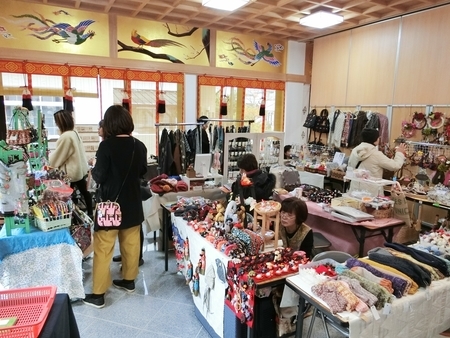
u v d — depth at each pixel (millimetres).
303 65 7148
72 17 4977
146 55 5574
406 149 4699
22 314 1282
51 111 5055
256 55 6617
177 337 2268
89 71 5160
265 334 1850
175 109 5957
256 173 2896
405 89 5000
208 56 6113
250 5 4801
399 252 2023
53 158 3172
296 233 2367
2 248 2168
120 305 2656
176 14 5270
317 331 2314
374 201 2941
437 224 3959
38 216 2301
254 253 1997
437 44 4531
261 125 6926
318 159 5938
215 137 5633
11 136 2355
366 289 1555
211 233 2268
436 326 1734
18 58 4707
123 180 2531
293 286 1682
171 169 5074
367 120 5418
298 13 5012
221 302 2049
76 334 1521
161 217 3510
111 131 2508
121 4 4875
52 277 2328
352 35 5816
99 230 2547
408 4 4633
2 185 2164
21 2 4656
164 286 2965
